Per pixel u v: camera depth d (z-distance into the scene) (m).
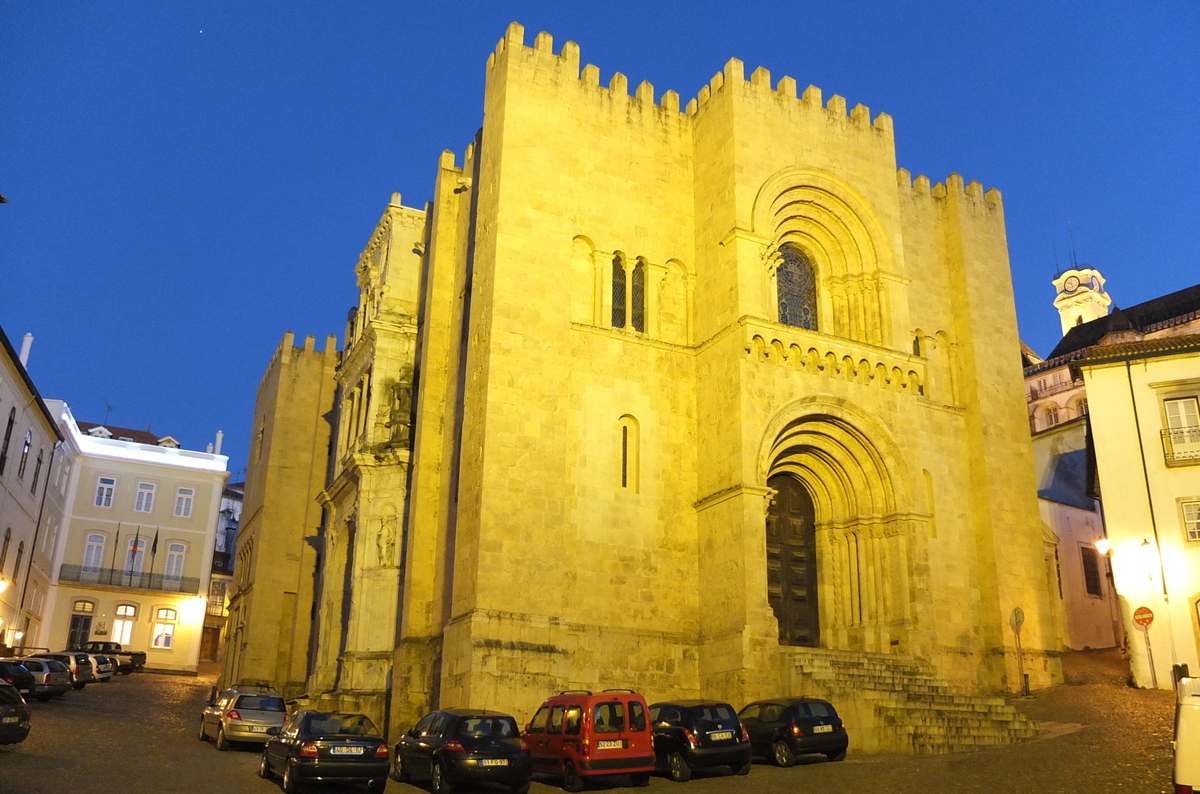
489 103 39.91
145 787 22.20
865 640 37.69
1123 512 40.78
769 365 37.03
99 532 75.44
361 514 43.12
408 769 24.94
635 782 24.89
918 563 37.75
